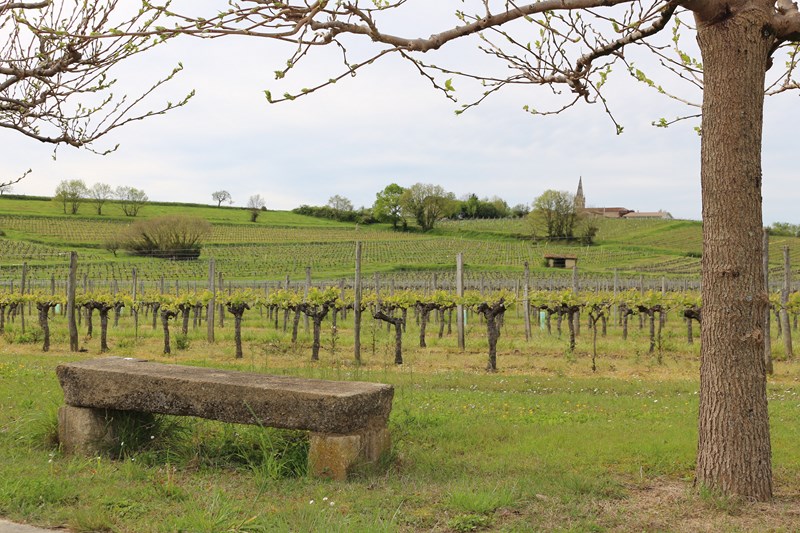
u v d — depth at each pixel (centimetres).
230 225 11550
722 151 506
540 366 1480
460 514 470
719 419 511
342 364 1495
